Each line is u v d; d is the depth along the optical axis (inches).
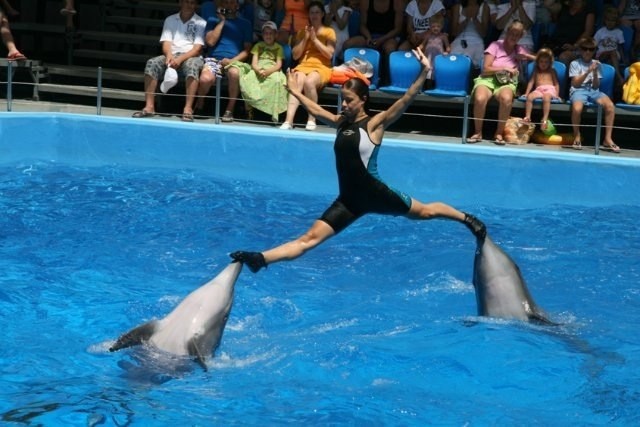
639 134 1145.4
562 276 700.0
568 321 598.5
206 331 487.2
